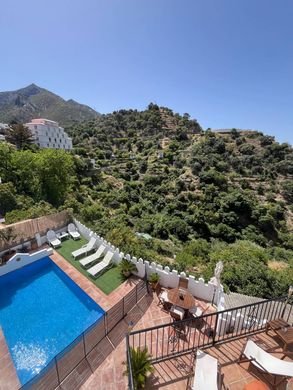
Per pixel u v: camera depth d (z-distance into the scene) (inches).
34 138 2272.4
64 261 514.9
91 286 431.8
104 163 2397.9
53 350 319.3
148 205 1708.9
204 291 391.5
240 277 542.0
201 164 2194.9
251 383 184.2
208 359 207.3
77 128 3750.0
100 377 270.2
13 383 266.2
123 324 347.9
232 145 2652.6
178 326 327.6
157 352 267.9
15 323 362.3
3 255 511.8
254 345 217.8
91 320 370.3
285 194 1924.2
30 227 572.1
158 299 402.6
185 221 1483.8
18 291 436.8
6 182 1000.9
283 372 191.6
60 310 390.6
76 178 1665.8
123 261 456.4
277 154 2396.7
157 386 204.8
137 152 2950.3
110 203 1592.0
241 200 1626.5
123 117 4178.2
